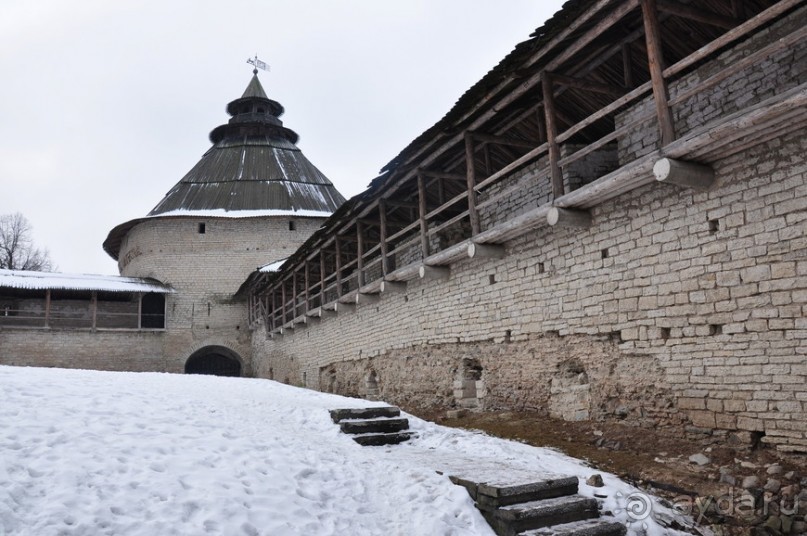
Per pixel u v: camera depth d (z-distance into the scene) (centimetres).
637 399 763
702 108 756
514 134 1104
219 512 473
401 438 826
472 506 555
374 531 511
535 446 803
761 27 706
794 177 604
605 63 894
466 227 1317
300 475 586
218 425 723
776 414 606
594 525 534
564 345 894
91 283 3022
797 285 597
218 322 3250
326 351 1889
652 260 754
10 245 4303
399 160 1166
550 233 933
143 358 3077
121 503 464
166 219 3328
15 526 413
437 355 1227
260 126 3988
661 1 675
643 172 684
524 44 785
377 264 1727
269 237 3369
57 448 550
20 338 2812
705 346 682
